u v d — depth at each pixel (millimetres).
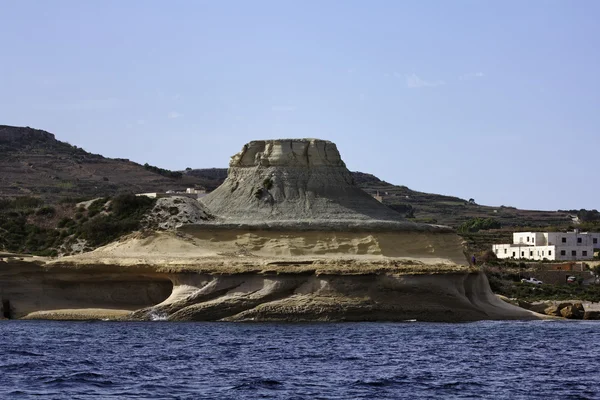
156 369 130375
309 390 115750
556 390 118875
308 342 165250
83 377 121625
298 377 125375
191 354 147250
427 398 112375
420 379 125562
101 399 107875
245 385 117500
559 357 152125
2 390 112562
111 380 120125
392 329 191250
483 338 178125
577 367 140375
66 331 182000
